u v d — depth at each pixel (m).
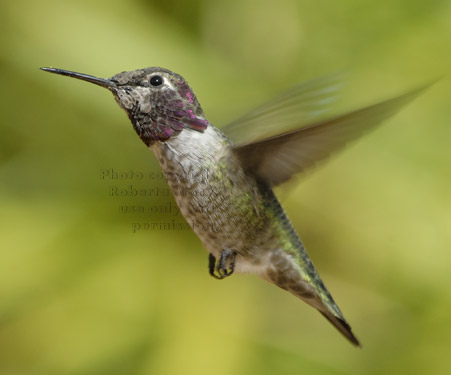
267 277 1.91
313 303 1.91
